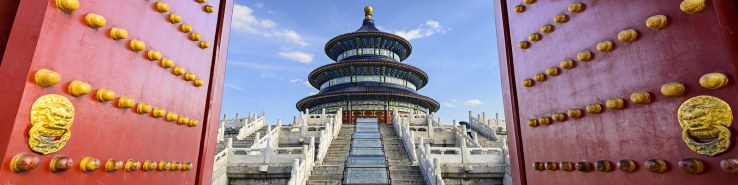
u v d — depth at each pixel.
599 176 3.73
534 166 5.07
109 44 3.51
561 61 4.48
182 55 5.01
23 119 2.58
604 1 3.80
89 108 3.22
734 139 2.47
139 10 4.04
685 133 2.76
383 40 58.66
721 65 2.60
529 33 5.35
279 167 19.03
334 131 30.33
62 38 2.94
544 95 4.87
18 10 2.70
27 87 2.62
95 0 3.33
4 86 2.54
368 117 48.22
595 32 3.90
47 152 2.77
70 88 2.96
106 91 3.34
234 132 33.12
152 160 4.25
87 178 3.20
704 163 2.65
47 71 2.70
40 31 2.72
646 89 3.17
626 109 3.39
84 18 3.18
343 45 59.31
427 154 19.34
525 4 5.54
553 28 4.71
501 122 35.56
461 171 18.81
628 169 3.26
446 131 30.38
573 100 4.21
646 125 3.15
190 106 5.25
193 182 5.34
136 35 3.97
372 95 48.75
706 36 2.71
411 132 26.72
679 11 2.94
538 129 5.03
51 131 2.77
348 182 18.38
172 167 4.69
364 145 26.92
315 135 28.69
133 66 3.89
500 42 6.46
